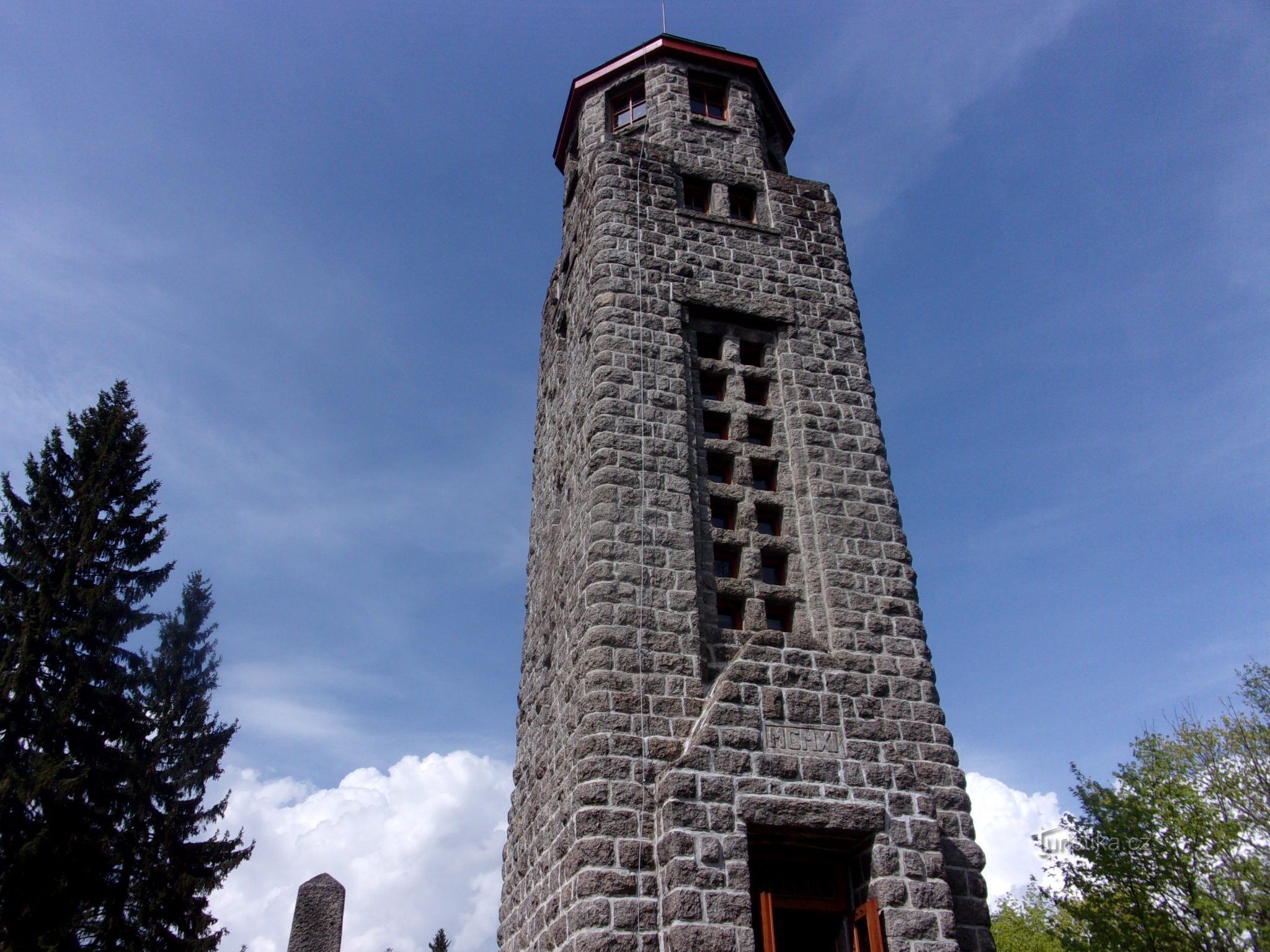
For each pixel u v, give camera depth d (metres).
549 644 19.62
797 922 14.42
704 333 20.45
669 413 18.47
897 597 17.58
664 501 17.33
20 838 25.80
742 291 20.84
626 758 14.45
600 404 18.14
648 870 13.61
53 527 32.09
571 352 21.97
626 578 16.22
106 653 30.42
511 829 21.00
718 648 16.30
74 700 27.69
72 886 25.86
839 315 21.34
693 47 26.25
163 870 32.09
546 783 17.70
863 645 16.80
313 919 16.77
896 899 13.59
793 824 13.84
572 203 24.95
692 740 14.41
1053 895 36.56
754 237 21.92
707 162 23.56
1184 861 31.06
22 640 27.88
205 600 46.97
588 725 14.72
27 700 27.59
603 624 15.65
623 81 26.23
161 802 34.38
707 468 18.73
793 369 20.14
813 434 19.31
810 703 15.23
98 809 28.30
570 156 27.89
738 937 12.83
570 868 14.06
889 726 15.93
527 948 17.05
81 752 27.97
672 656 15.66
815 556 17.89
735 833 13.60
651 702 15.09
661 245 20.95
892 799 14.46
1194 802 31.95
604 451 17.55
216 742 41.34
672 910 12.90
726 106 26.00
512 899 19.45
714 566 17.47
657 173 22.28
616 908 13.16
